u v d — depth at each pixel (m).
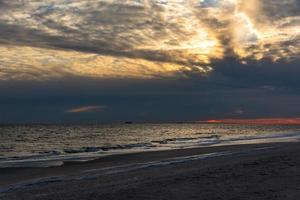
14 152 38.47
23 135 80.44
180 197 11.07
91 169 20.78
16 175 18.86
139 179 15.13
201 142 50.50
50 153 34.81
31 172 19.98
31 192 13.00
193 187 12.59
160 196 11.34
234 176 14.70
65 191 12.91
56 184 14.84
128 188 12.84
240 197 10.83
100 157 27.98
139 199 11.04
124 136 76.00
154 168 19.20
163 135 80.56
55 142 57.09
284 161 19.22
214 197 10.92
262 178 14.01
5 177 18.17
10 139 65.44
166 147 40.66
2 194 12.76
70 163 24.25
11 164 24.03
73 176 17.58
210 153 29.39
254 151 28.61
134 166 21.23
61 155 31.70
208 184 13.10
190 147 38.66
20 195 12.45
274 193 11.24
